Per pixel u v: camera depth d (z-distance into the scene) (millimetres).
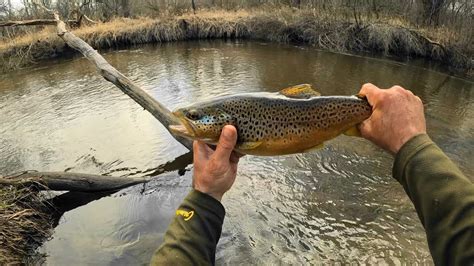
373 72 5863
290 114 682
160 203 2686
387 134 520
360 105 645
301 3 8930
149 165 3234
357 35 7332
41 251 2250
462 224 410
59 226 2486
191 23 8805
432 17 6953
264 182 2854
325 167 3041
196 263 528
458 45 6062
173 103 4621
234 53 7305
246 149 688
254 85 5258
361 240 2252
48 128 4055
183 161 3279
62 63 7027
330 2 8250
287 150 694
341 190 2740
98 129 3973
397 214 2463
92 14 9711
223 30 8766
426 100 4660
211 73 5938
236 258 2125
